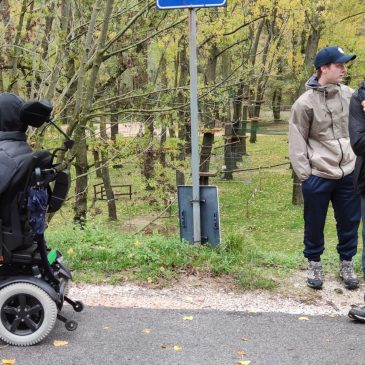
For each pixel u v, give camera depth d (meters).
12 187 3.03
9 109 3.11
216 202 4.93
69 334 3.36
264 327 3.52
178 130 10.65
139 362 3.02
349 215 4.19
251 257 4.87
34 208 3.06
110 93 10.27
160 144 10.08
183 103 10.17
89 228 5.52
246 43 15.13
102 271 4.52
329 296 4.13
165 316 3.68
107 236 5.28
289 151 4.17
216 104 11.11
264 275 4.52
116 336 3.35
